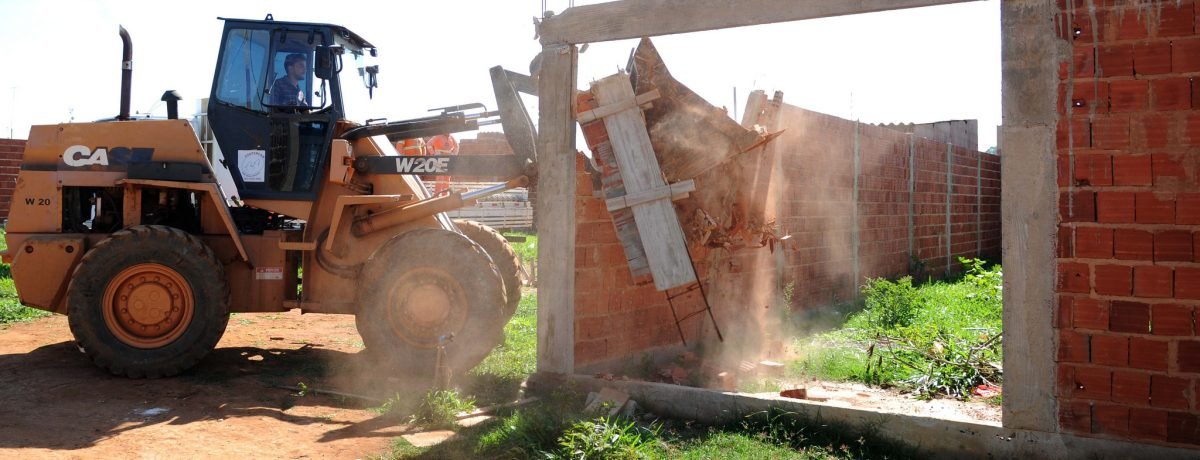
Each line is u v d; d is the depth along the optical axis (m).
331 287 7.60
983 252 19.45
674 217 6.19
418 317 7.05
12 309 10.12
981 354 7.18
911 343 7.70
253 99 7.75
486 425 5.56
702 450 4.96
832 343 8.85
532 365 7.46
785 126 10.17
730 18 5.59
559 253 6.41
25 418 5.61
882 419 5.01
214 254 7.14
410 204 7.71
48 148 7.49
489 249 9.08
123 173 7.45
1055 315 4.50
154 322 7.00
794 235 10.44
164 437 5.29
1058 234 4.48
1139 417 4.31
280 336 9.23
